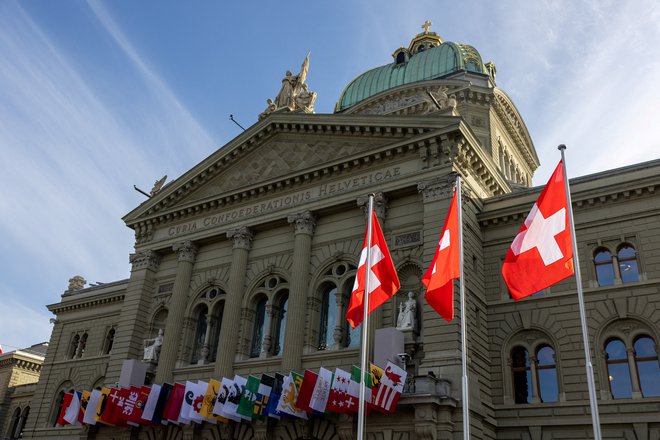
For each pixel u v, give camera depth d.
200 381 32.56
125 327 40.69
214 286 39.03
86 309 52.09
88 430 37.38
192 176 42.00
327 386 27.69
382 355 28.19
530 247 20.31
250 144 40.56
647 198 29.62
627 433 26.36
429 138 32.50
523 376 30.06
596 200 30.56
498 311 31.55
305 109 41.16
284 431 30.44
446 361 27.33
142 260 42.53
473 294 30.56
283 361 32.41
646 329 27.78
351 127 36.03
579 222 30.89
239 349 35.38
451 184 30.88
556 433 27.94
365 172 34.78
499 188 36.59
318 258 34.94
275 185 37.78
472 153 33.03
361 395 21.08
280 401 28.55
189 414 31.69
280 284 35.97
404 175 32.97
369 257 23.88
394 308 30.70
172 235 42.09
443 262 22.34
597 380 27.80
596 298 29.27
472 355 28.72
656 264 28.33
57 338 52.53
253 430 31.03
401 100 53.12
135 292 41.62
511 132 55.66
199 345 38.56
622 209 30.06
